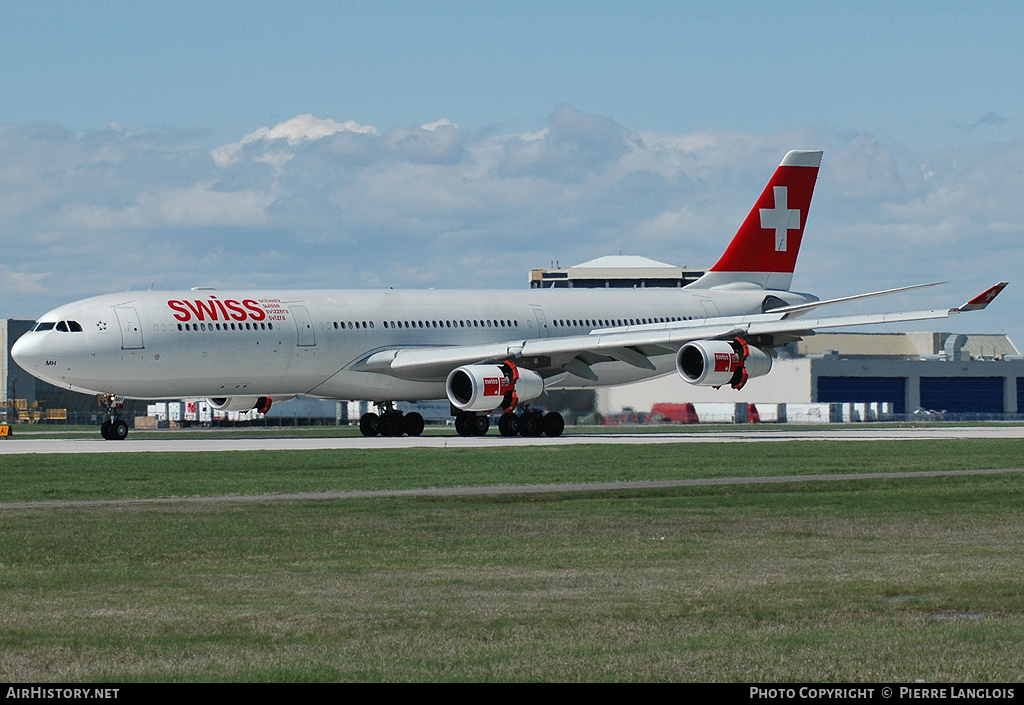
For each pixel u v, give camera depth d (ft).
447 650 128.36
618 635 135.13
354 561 185.78
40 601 155.02
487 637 134.31
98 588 164.14
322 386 505.66
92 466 352.28
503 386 481.05
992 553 193.36
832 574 173.78
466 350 501.97
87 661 124.06
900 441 482.69
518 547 199.31
